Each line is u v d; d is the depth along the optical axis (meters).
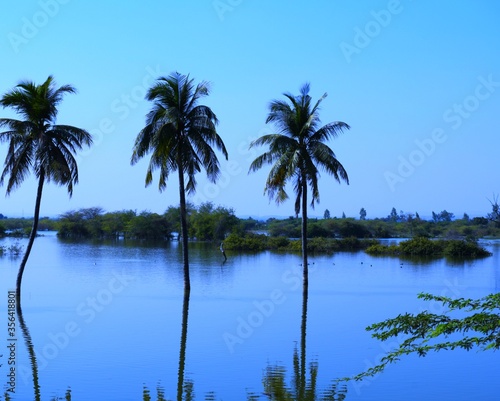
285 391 18.69
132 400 17.81
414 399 17.97
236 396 18.19
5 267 56.47
